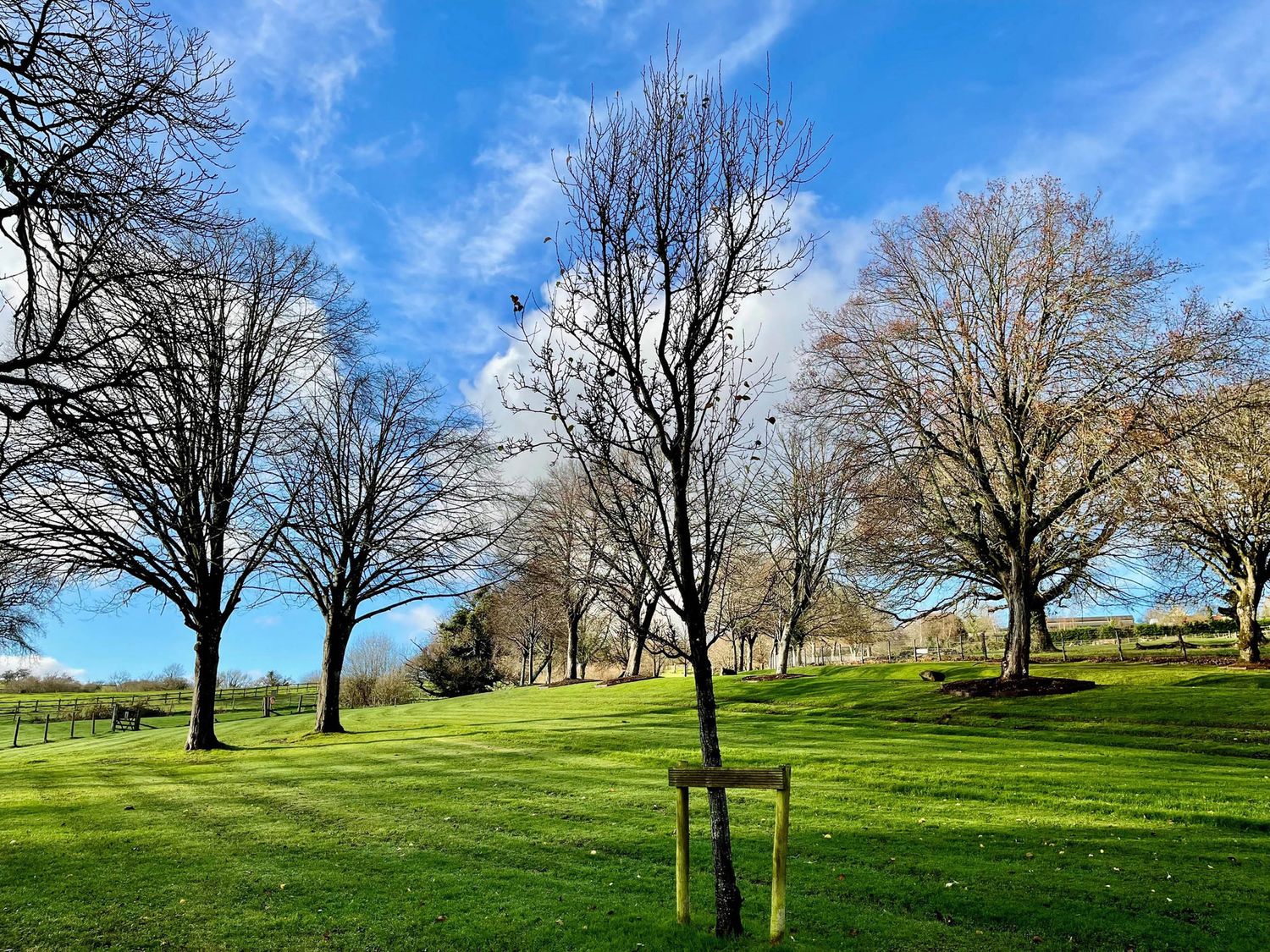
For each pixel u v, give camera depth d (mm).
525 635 68688
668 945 7062
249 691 68688
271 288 24062
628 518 8742
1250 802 12234
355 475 30516
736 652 55625
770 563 43938
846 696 32250
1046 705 24406
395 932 7723
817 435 32125
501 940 7430
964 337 26609
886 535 28297
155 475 16828
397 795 14758
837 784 14711
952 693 28297
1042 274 26047
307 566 29500
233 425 21438
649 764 18062
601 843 10914
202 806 14188
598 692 43219
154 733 37500
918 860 9766
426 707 43656
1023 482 26219
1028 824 11414
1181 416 23984
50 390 10875
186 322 13531
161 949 7398
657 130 8297
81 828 12500
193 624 24734
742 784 7293
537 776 16531
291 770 18672
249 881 9414
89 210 10391
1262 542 30234
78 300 11039
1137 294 25188
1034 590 30031
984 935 7375
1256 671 27359
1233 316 24906
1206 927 7496
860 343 27734
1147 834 10812
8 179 9984
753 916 7895
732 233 8047
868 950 6977
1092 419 23844
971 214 27719
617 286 8047
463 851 10641
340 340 25703
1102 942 7223
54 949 7438
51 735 45281
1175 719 21094
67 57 10461
